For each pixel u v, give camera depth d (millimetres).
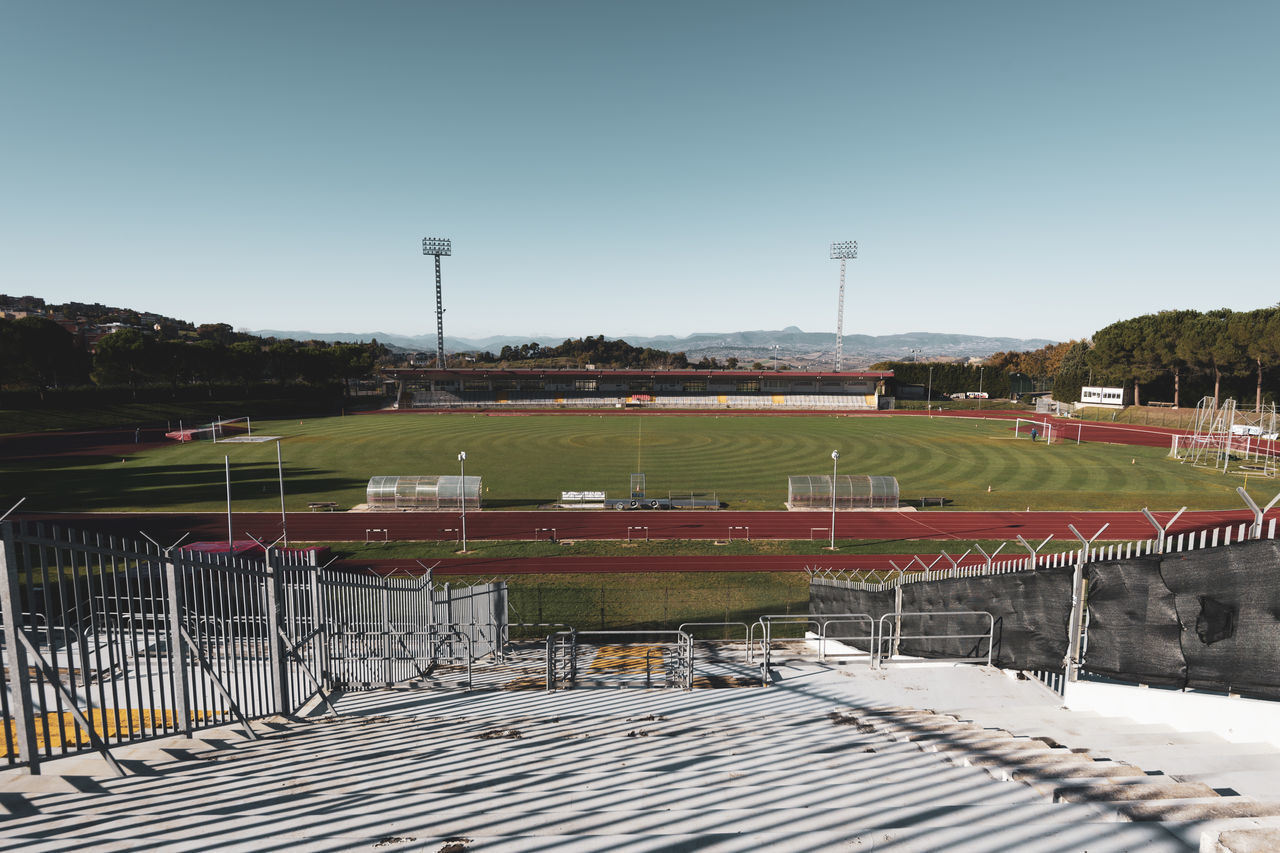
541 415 98812
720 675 12406
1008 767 5492
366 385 155500
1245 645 6609
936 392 131000
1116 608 8047
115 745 6727
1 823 4875
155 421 86250
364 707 10188
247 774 6277
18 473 51875
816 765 6156
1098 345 97688
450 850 4121
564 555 33594
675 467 55875
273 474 52312
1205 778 5082
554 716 9320
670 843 4027
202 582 8109
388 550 34312
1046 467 55281
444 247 121625
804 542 35719
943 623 12023
